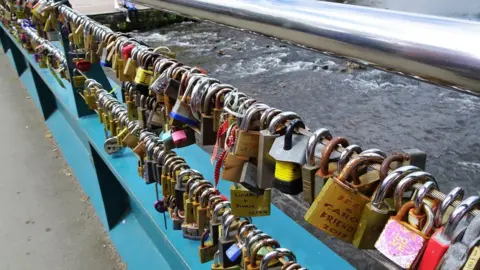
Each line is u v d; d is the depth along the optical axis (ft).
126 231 7.52
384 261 2.01
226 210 3.58
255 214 3.10
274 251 2.99
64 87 9.10
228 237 3.49
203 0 2.23
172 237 4.77
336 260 4.16
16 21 12.01
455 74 1.23
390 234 1.75
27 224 8.71
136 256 6.91
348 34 1.50
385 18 1.42
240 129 2.63
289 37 1.79
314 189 2.21
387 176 1.84
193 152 5.99
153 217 5.12
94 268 7.54
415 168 1.84
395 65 1.40
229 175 2.72
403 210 1.76
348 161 2.01
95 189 9.17
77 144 10.85
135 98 4.67
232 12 2.04
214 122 3.11
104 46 5.01
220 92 3.01
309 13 1.66
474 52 1.16
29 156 11.18
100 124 7.64
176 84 3.46
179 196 4.26
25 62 16.35
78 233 8.37
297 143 2.29
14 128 12.70
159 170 4.66
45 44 9.56
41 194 9.62
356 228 2.00
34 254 7.94
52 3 7.31
